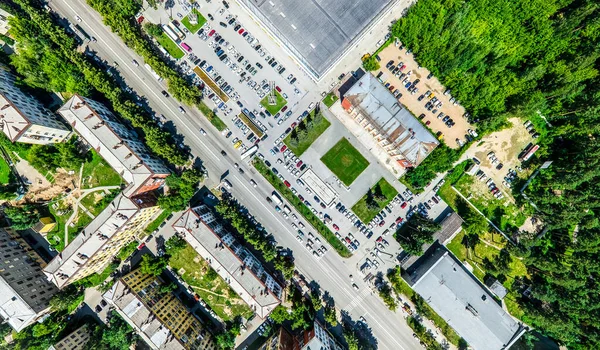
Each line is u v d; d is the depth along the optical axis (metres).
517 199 98.00
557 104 93.00
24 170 97.94
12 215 93.25
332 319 95.62
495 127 96.44
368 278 99.94
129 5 93.12
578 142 93.56
